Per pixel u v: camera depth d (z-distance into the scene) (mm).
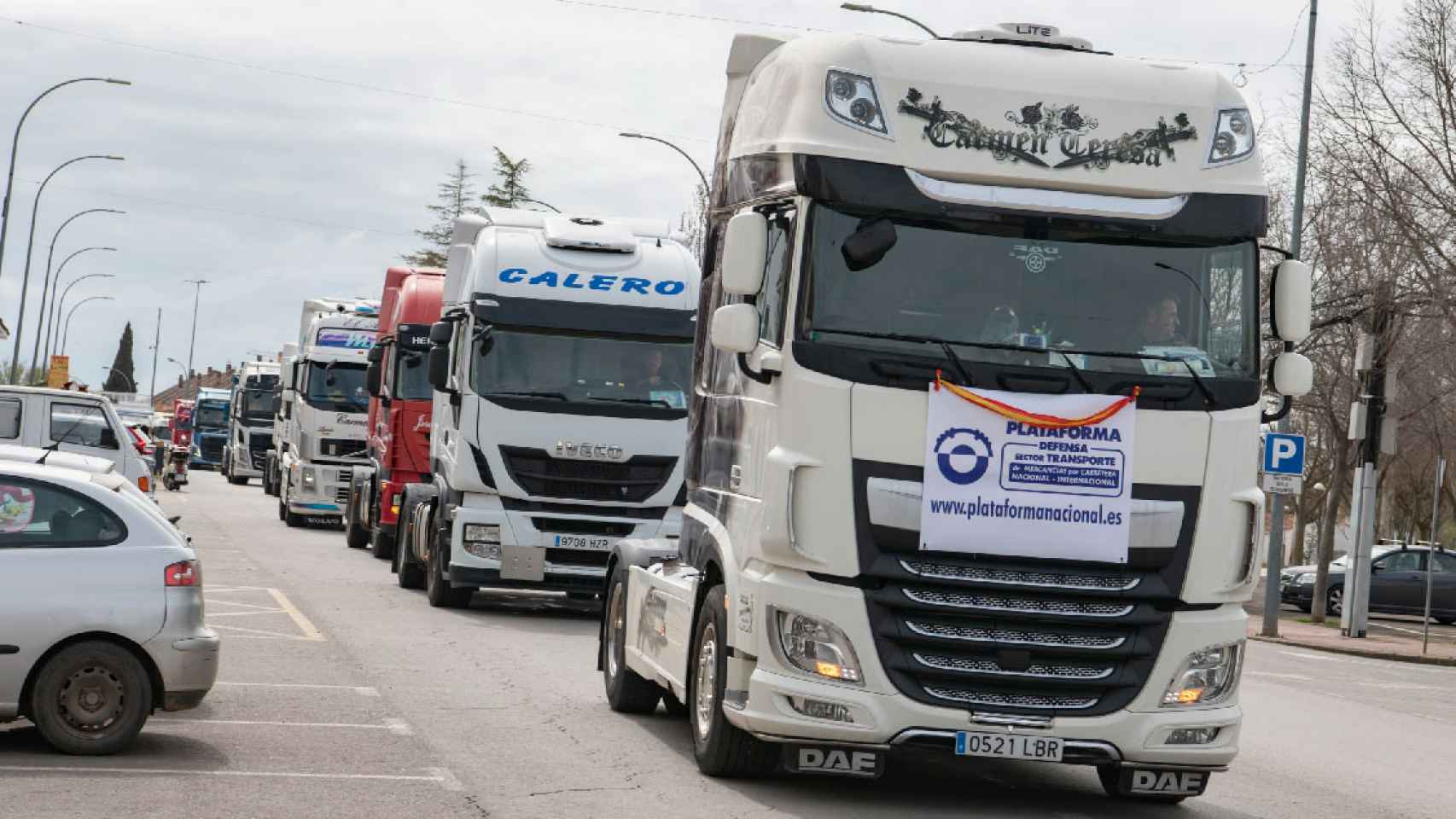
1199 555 9805
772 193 10297
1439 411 41031
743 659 10102
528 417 20844
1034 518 9680
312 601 22047
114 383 176000
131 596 10555
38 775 9812
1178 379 9828
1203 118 10125
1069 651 9711
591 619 22219
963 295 9797
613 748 11805
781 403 9789
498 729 12422
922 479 9633
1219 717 9891
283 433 44906
